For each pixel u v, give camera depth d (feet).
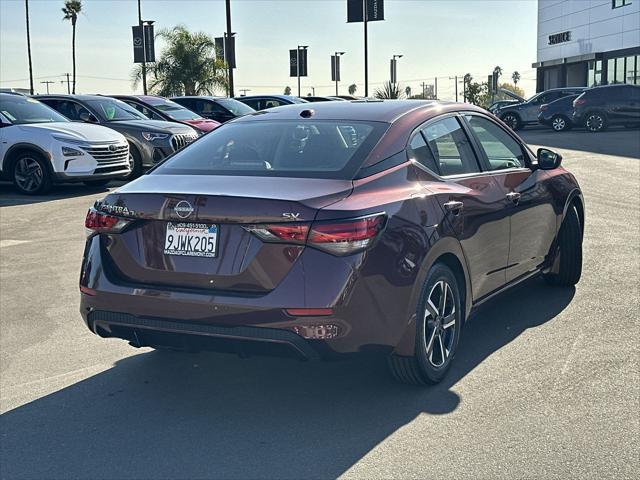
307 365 16.12
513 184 17.71
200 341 12.96
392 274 12.94
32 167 44.55
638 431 12.57
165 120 58.13
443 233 14.29
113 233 13.66
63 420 13.65
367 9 129.08
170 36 128.67
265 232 12.42
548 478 11.10
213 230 12.84
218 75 129.08
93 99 53.06
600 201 37.45
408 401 14.07
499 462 11.62
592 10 151.43
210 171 14.33
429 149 15.44
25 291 22.95
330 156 14.16
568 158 59.47
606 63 147.84
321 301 12.23
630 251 26.00
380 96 125.39
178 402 14.38
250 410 13.92
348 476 11.32
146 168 51.19
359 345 12.68
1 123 45.11
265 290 12.47
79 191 46.85
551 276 21.42
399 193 13.75
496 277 16.98
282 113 16.57
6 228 33.91
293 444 12.46
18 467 11.89
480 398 14.10
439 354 14.76
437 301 14.65
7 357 17.13
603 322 18.42
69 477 11.55
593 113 92.84
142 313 13.21
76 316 20.34
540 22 175.01
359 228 12.43
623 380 14.79
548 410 13.47
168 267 13.14
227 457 12.07
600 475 11.16
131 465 11.89
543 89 179.42
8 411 14.08
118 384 15.35
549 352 16.46
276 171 13.92
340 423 13.23
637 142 74.18
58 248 29.37
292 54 137.69
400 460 11.78
